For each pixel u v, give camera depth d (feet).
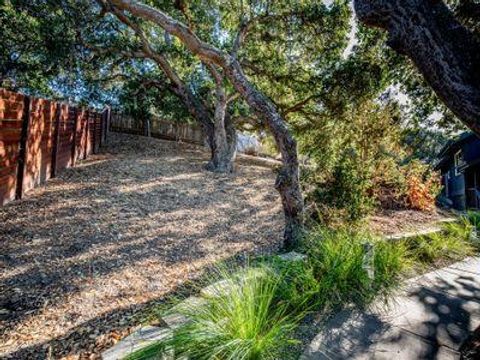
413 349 6.61
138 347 5.70
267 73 35.53
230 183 26.66
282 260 9.57
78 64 31.01
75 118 24.73
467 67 6.54
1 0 25.39
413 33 6.93
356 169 16.12
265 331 6.24
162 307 8.06
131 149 38.47
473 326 7.67
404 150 27.27
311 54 33.96
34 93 38.96
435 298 9.23
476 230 17.75
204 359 5.22
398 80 19.13
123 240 12.54
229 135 34.35
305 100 34.76
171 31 14.12
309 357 6.09
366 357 6.24
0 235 11.41
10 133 13.66
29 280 8.96
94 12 29.89
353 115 28.12
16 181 14.94
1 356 6.12
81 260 10.47
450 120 18.99
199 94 42.39
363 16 7.78
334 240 10.73
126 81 38.78
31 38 27.89
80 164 25.23
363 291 8.82
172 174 26.53
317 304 7.80
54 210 14.53
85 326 7.22
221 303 6.48
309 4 29.84
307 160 36.60
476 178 39.99
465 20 11.19
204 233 14.55
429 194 24.11
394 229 16.34
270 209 20.42
